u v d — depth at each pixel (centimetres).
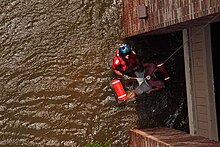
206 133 880
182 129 1057
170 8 716
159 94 1058
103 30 1037
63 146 1025
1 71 1014
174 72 1052
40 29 1024
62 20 1030
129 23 972
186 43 933
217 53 876
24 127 1020
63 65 1030
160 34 1015
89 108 1035
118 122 1045
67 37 1030
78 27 1032
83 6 1034
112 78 1038
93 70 1035
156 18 788
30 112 1022
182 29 909
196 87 911
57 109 1029
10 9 1018
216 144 787
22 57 1020
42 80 1025
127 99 1038
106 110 1041
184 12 660
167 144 798
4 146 1010
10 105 1016
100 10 1038
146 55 1038
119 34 1038
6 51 1016
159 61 1039
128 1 966
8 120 1016
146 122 1053
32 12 1023
